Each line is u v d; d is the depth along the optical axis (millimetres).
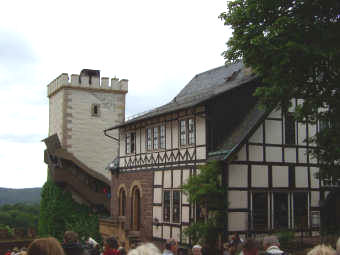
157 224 24672
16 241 35219
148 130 26672
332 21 15680
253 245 6293
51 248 3824
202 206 19562
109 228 28641
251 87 22312
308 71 16062
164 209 24188
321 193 22156
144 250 3867
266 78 16688
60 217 37062
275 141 21047
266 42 15234
